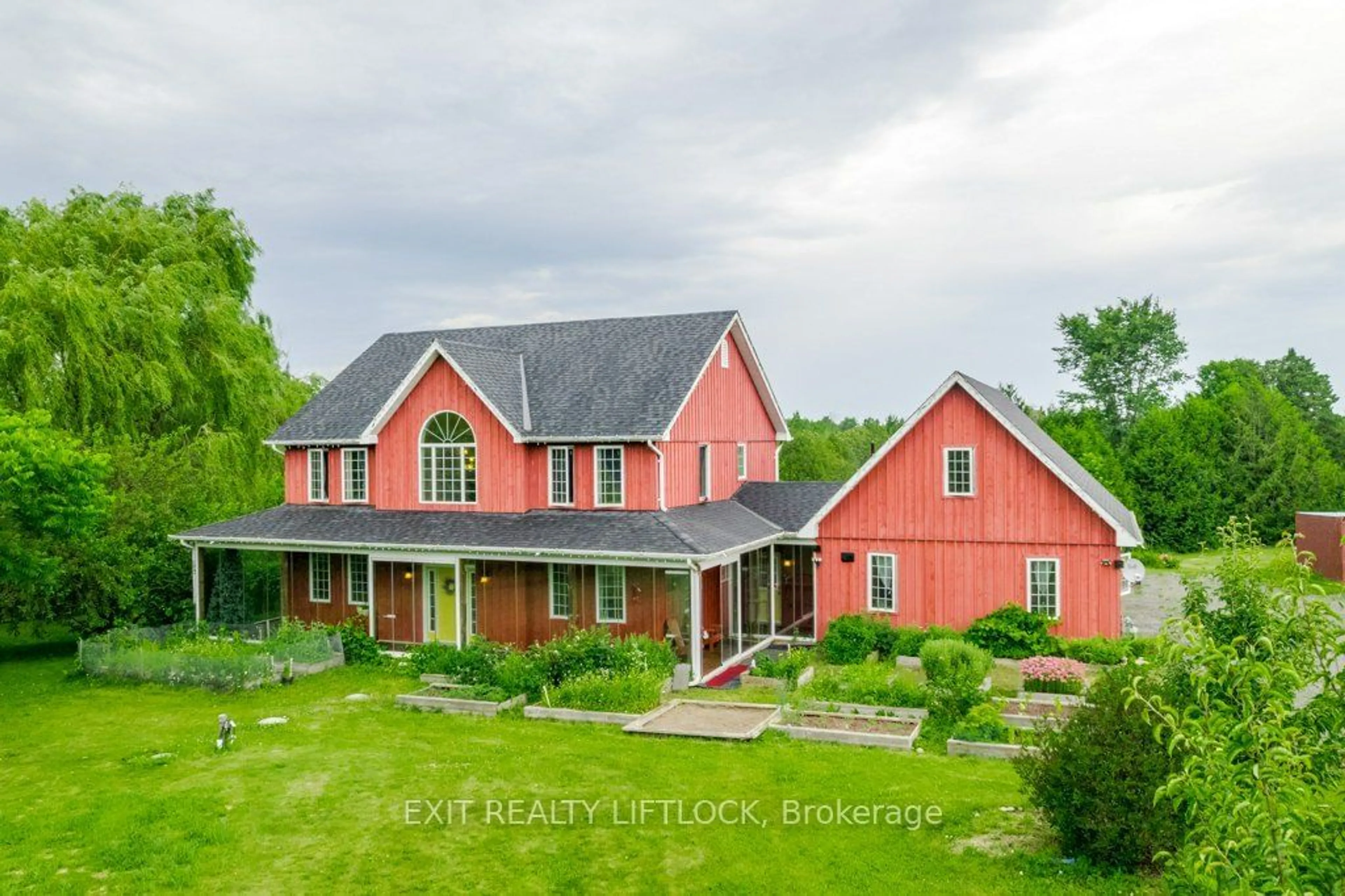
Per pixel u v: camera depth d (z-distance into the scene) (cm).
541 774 1598
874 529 2706
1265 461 5553
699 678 2297
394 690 2297
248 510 3484
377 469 3044
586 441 2766
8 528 2383
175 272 3681
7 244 3475
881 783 1510
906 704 1933
